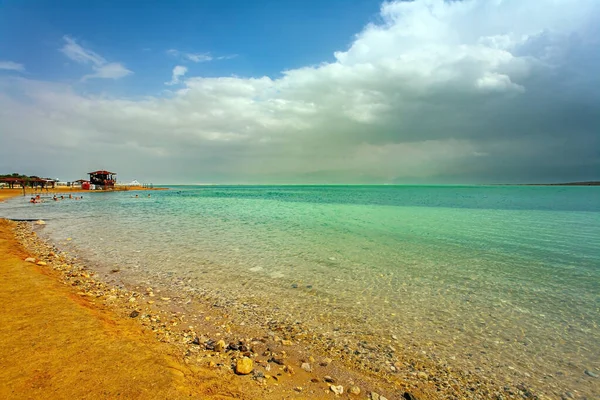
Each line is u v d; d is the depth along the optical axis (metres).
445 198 67.44
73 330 5.71
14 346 5.00
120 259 13.50
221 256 14.09
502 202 52.94
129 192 105.94
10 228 21.08
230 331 7.16
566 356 6.33
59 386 4.01
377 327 7.50
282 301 9.05
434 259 13.70
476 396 5.10
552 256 14.24
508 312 8.38
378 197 73.69
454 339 6.98
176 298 9.15
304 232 20.48
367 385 5.26
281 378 5.25
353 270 12.07
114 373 4.42
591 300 9.17
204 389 4.45
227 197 75.69
